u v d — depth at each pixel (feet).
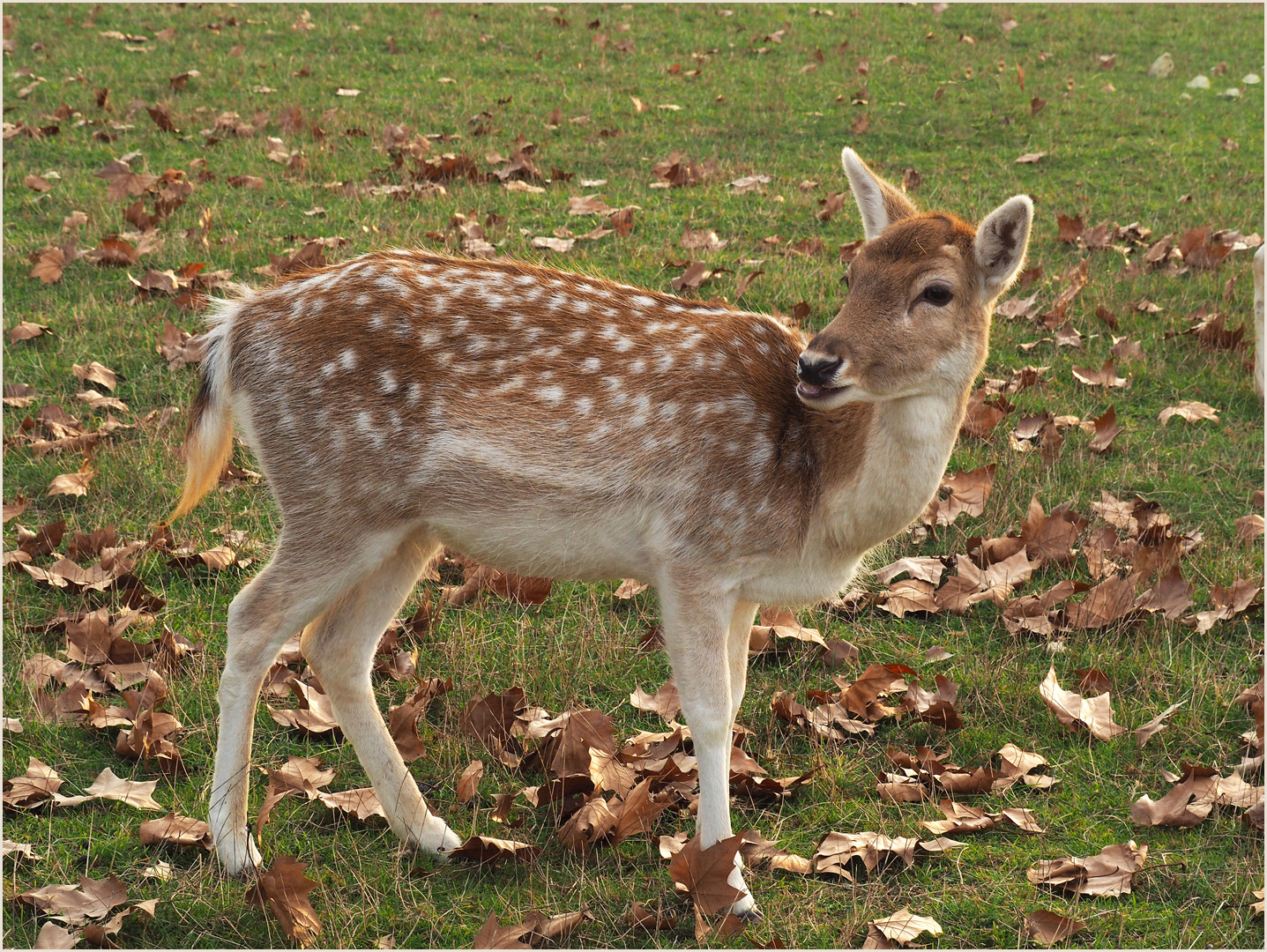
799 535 10.63
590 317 10.94
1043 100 34.50
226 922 10.19
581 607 14.96
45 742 12.15
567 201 26.53
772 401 10.69
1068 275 23.21
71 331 20.39
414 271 10.96
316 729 12.70
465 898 10.59
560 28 42.50
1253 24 44.29
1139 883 10.78
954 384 10.32
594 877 10.82
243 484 17.07
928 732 12.82
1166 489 16.96
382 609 11.27
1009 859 11.05
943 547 15.90
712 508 10.45
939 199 26.94
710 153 30.25
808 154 30.60
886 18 44.65
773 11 45.47
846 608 14.92
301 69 36.32
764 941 10.09
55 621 13.78
